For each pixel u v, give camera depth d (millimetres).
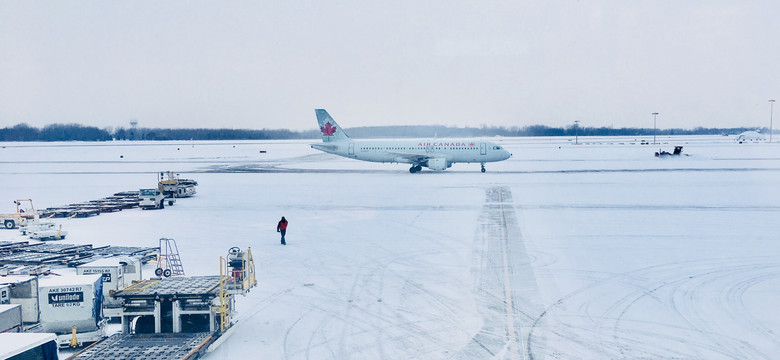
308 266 34719
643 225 48031
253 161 155125
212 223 52062
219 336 22062
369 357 20703
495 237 42844
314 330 23625
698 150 186375
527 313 25250
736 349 21016
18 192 83062
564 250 38094
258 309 26484
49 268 32281
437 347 21531
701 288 29000
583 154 170375
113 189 86938
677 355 20484
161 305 22469
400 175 99688
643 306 26109
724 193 70688
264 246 40938
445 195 70125
